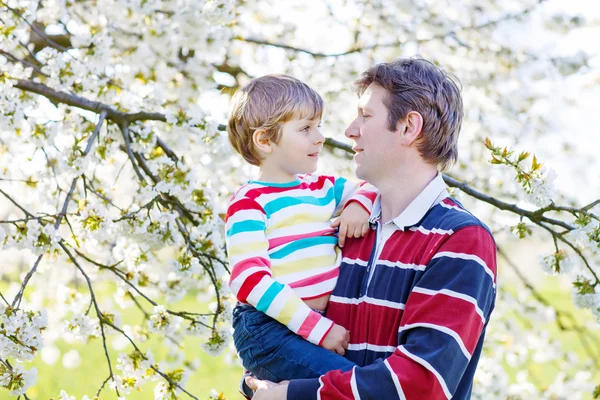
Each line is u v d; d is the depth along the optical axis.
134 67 3.77
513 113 4.19
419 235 1.55
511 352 4.23
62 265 3.54
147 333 3.07
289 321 1.58
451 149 1.68
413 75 1.63
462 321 1.42
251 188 1.77
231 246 1.68
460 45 4.09
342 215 1.74
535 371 4.86
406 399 1.38
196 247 2.84
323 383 1.45
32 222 2.39
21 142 3.40
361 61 4.13
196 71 3.76
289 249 1.70
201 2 3.23
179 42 3.48
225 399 2.66
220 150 3.02
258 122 1.81
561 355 4.20
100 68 3.15
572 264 2.54
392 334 1.51
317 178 1.93
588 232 2.32
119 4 3.39
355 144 1.68
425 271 1.49
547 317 4.07
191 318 2.78
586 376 3.90
